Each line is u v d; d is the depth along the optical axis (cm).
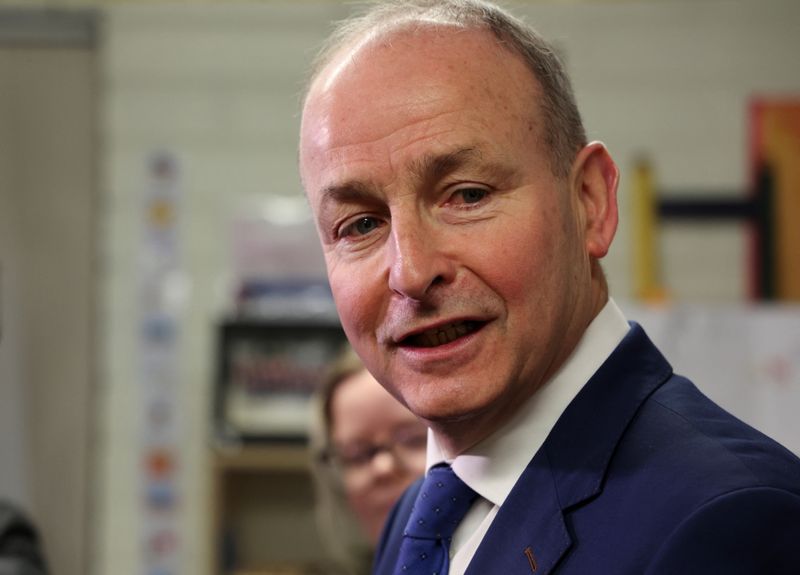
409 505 142
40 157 423
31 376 414
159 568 407
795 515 90
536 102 113
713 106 415
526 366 109
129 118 425
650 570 93
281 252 397
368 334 113
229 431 382
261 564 404
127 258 421
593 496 104
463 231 107
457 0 117
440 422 115
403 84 109
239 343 389
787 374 358
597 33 418
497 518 108
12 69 426
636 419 109
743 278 409
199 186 423
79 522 409
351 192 110
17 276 417
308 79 123
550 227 110
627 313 365
